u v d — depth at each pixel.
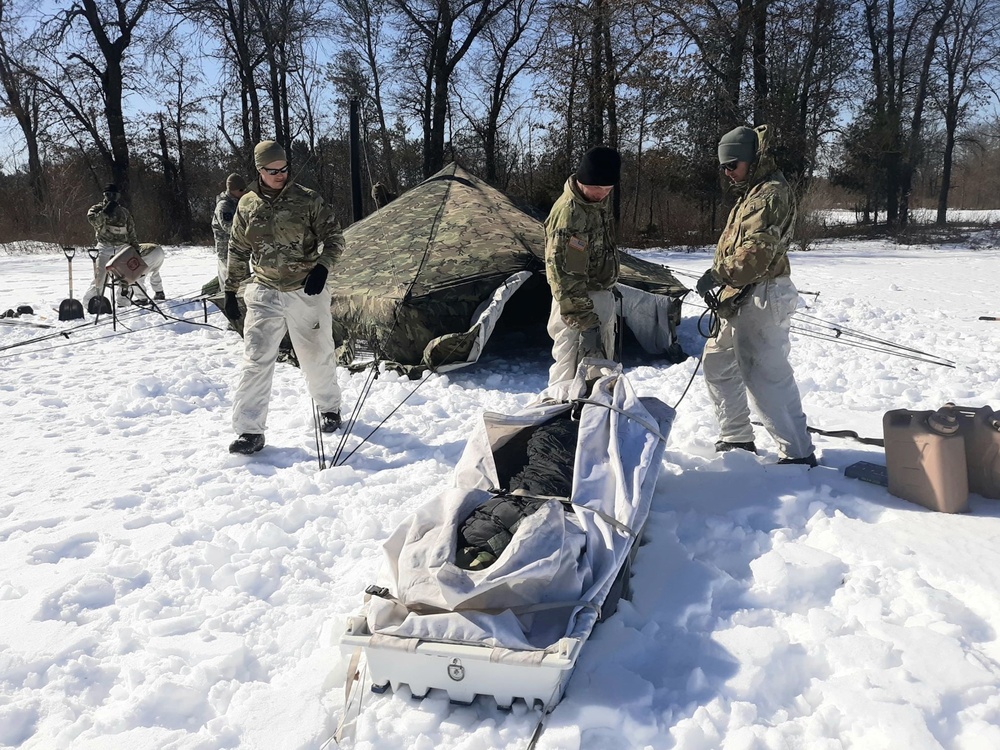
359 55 34.56
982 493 4.49
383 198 11.67
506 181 35.38
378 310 7.93
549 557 3.01
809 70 30.42
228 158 39.00
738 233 4.76
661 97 28.84
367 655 2.98
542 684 2.80
